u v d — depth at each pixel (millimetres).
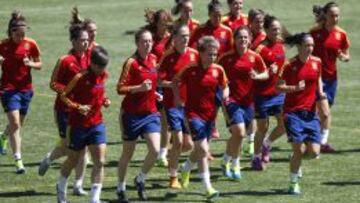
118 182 31500
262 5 97188
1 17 91500
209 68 31328
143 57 31062
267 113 37000
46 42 78438
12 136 36438
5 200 31859
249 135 40219
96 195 29641
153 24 36562
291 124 32312
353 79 61875
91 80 29234
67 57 31156
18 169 36375
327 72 41375
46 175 36062
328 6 41062
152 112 31328
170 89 33312
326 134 40750
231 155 35375
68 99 29406
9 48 36219
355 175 36156
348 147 41906
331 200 31922
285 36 36781
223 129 46781
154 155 31266
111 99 55219
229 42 39719
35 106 52750
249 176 36062
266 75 34906
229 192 33125
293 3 98312
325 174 36375
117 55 72000
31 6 99438
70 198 32062
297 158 32469
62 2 102062
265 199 32031
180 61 33750
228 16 42781
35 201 31719
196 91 31250
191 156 33406
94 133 29500
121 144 42750
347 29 83188
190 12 38406
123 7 97938
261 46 37500
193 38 39812
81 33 31047
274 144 42688
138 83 30984
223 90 31875
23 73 36469
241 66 34562
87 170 36938
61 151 33750
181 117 33375
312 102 32531
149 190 33438
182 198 32125
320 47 41250
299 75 32344
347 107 52250
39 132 45375
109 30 84812
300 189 33656
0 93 36594
